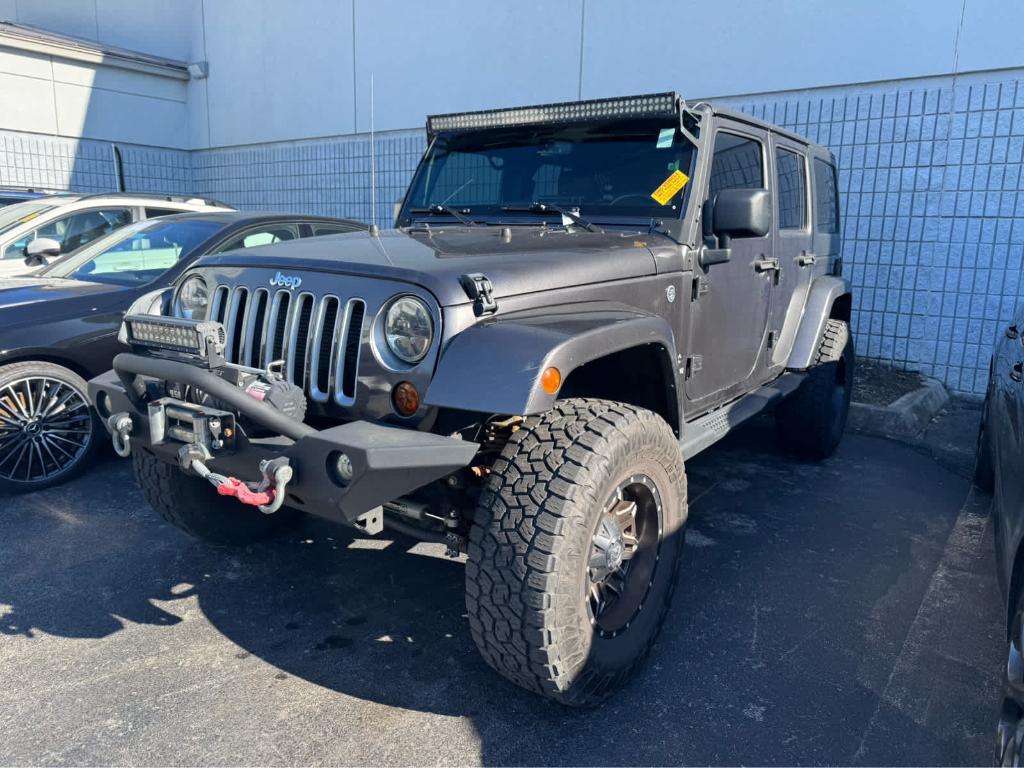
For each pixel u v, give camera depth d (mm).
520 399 2154
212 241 5266
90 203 6457
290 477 2221
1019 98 6500
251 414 2287
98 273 5285
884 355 7531
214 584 3471
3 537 3893
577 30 8461
